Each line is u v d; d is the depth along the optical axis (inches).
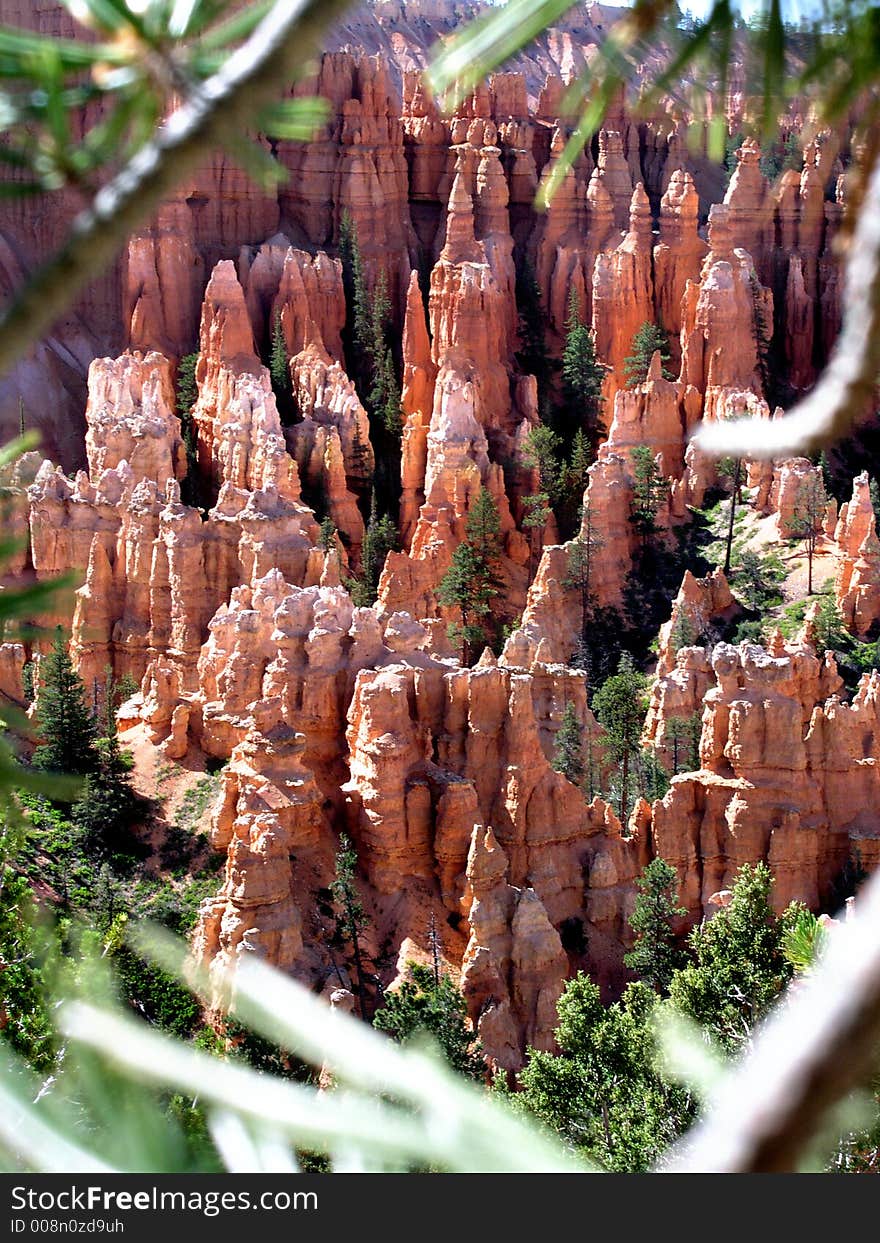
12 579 3097.9
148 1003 1355.8
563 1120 1471.5
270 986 185.0
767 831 2273.6
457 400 3996.1
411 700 2218.3
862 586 3284.9
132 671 2997.0
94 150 180.9
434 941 1967.3
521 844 2169.0
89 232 180.9
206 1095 180.1
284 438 3993.6
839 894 2308.1
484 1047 1927.9
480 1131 177.9
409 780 2110.0
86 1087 180.4
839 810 2316.7
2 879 1000.2
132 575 3002.0
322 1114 178.1
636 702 2728.8
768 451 162.7
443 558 3892.7
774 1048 139.1
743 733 2267.5
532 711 2199.8
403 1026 1736.0
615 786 2608.3
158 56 176.9
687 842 2276.1
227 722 2283.5
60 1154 174.9
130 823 2158.0
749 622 3344.0
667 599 3614.7
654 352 4261.8
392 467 4441.4
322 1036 181.8
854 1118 156.4
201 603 2962.6
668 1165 203.6
